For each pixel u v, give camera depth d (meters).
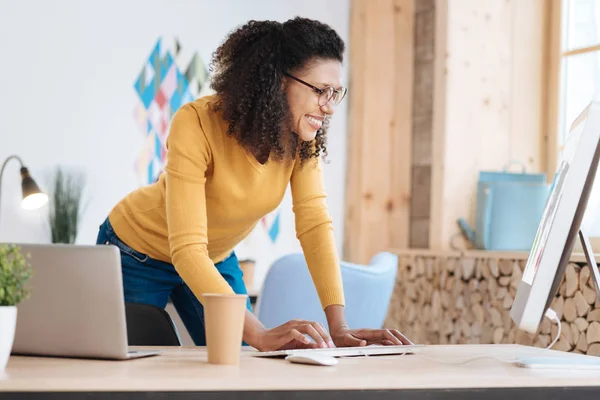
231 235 2.08
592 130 1.27
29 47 3.78
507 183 3.71
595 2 3.87
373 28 4.48
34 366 1.22
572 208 1.27
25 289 1.22
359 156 4.46
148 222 2.19
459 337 3.74
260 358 1.42
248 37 1.86
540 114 4.15
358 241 4.42
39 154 3.80
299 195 2.00
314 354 1.37
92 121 3.94
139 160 4.07
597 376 1.22
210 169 1.88
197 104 1.85
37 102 3.80
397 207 4.44
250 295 3.49
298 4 4.49
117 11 4.02
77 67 3.90
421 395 1.12
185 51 4.21
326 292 1.91
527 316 1.31
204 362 1.31
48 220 3.80
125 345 1.32
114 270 1.32
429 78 4.27
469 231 3.96
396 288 4.23
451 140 4.03
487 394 1.15
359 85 4.48
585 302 2.97
